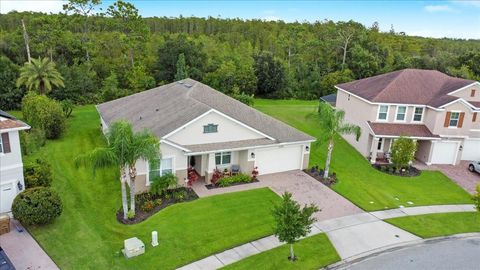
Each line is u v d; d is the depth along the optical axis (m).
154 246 18.14
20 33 65.94
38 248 17.55
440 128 31.91
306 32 94.88
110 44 67.81
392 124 33.19
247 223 20.86
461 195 26.73
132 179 19.91
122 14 69.06
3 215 19.19
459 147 32.47
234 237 19.41
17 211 18.53
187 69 58.31
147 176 23.42
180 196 23.00
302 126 41.78
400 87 34.28
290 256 17.97
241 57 67.62
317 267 17.30
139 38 69.06
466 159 34.28
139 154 19.25
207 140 25.69
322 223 21.38
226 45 81.75
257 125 28.67
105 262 16.84
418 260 18.31
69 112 43.41
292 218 16.39
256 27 105.75
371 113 32.88
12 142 20.02
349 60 74.06
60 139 34.66
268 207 22.80
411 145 29.77
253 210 22.33
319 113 28.38
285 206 16.61
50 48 62.38
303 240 19.45
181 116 26.20
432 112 32.19
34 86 46.38
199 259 17.45
